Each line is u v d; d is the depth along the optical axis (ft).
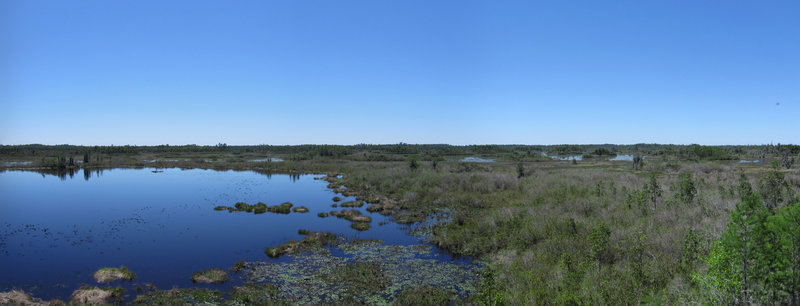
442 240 63.21
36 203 105.19
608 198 77.25
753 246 26.21
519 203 86.94
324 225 78.23
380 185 130.11
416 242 65.57
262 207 95.50
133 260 56.80
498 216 69.97
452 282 47.57
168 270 52.65
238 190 131.95
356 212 88.07
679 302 30.40
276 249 59.72
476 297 41.83
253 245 64.44
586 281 37.50
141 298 42.91
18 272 51.57
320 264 54.65
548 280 40.55
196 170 219.20
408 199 103.14
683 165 167.94
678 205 64.03
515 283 42.34
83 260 56.70
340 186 141.49
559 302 34.88
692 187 68.39
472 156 333.21
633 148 499.10
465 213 83.15
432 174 136.15
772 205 56.80
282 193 124.67
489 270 39.81
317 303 42.52
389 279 48.88
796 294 26.22
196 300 42.91
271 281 48.55
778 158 203.72
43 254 59.52
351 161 259.80
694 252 39.70
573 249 48.11
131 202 106.73
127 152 388.57
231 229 75.36
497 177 122.93
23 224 80.07
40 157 302.86
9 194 122.21
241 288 46.11
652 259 41.93
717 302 27.86
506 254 54.19
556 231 56.29
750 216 27.17
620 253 44.29
